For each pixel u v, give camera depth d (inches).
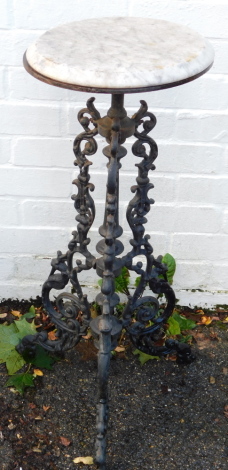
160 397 93.5
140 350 95.9
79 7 85.5
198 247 103.8
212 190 97.9
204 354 101.6
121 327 86.8
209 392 94.6
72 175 96.7
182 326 103.3
